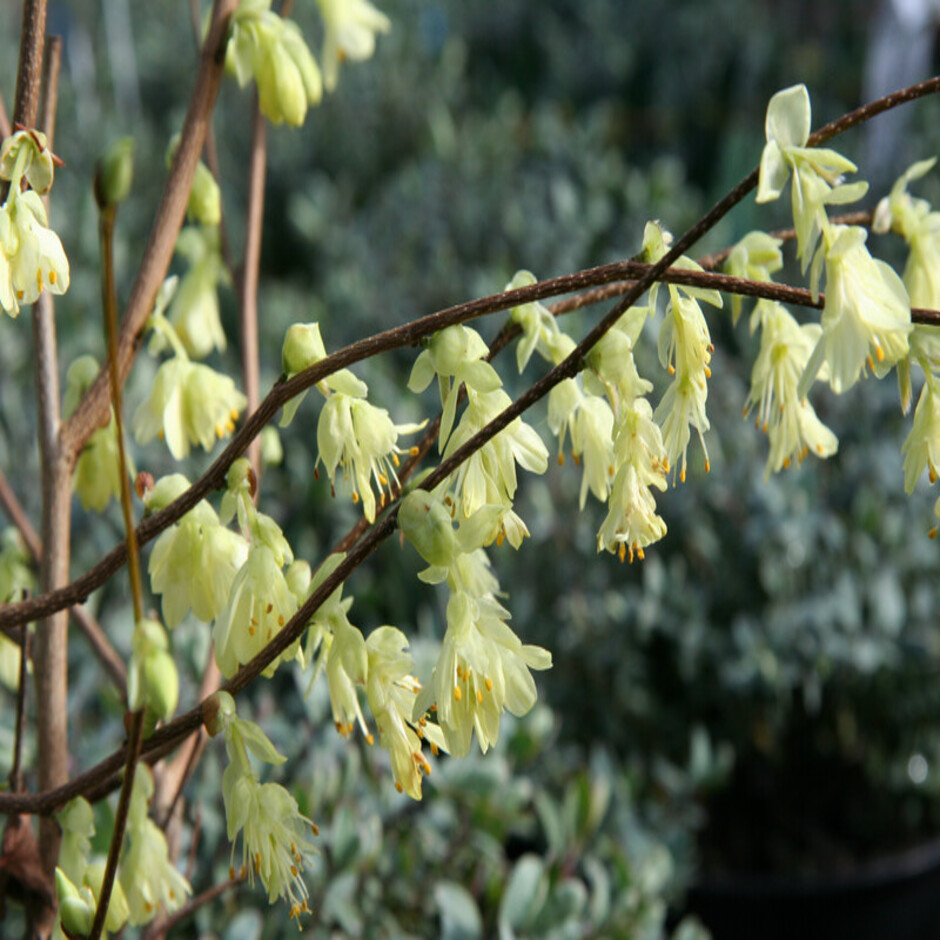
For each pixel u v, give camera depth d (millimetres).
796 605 1019
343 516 1064
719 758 919
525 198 1664
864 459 1087
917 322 541
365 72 2178
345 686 552
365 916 687
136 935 649
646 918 725
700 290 551
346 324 1419
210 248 647
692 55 2672
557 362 576
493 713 548
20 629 597
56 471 600
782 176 540
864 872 1100
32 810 568
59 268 555
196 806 660
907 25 1676
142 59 2383
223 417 606
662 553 1081
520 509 1047
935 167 1692
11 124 580
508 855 977
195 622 701
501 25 2799
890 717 1092
